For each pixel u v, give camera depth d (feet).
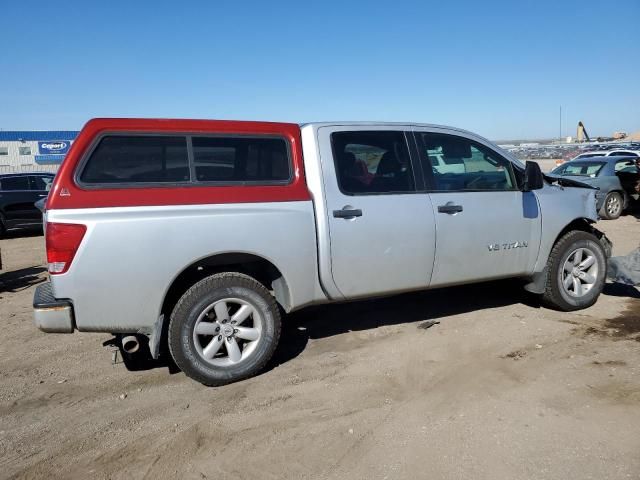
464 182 16.70
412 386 13.32
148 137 13.15
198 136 13.62
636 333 16.19
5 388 14.35
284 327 17.94
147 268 12.76
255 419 12.07
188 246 13.05
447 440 10.75
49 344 17.70
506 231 16.98
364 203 14.98
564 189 18.69
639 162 46.16
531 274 17.87
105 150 12.78
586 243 18.33
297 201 14.29
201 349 13.66
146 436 11.57
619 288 21.22
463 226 16.25
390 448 10.61
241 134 14.07
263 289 14.07
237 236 13.50
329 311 19.42
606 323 17.21
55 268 12.29
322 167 14.70
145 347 16.33
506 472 9.62
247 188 13.85
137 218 12.64
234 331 13.91
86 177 12.55
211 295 13.52
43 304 12.40
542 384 13.00
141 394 13.67
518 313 18.53
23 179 45.78
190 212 13.10
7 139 132.26
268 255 13.88
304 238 14.28
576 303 18.35
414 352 15.43
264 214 13.79
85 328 12.62
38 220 45.70
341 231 14.66
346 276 14.88
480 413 11.75
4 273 30.17
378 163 15.53
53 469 10.49
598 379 13.11
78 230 12.24
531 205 17.44
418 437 10.93
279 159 14.48
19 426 12.26
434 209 15.85
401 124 16.15
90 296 12.46
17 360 16.35
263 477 9.93
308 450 10.73
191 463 10.50
